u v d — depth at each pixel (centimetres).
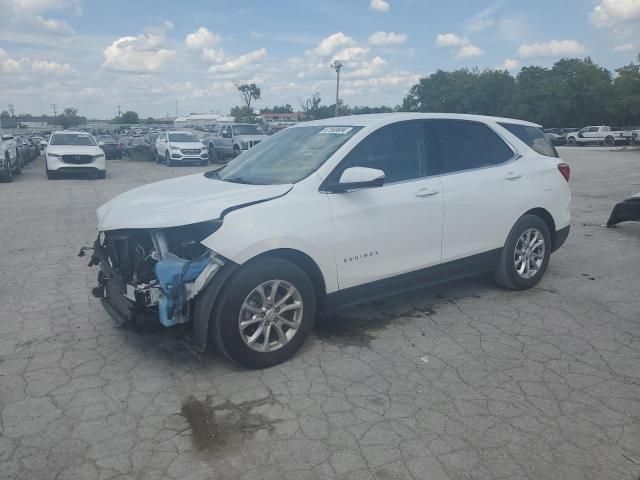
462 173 513
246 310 392
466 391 372
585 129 4544
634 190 1377
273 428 332
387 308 530
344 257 432
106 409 355
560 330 473
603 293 567
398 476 288
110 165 2777
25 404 361
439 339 457
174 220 383
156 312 400
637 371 398
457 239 507
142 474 292
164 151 2708
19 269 687
